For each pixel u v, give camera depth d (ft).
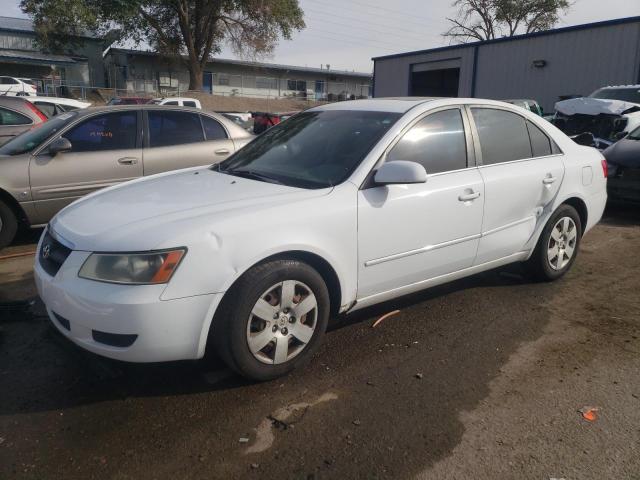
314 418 9.19
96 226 9.73
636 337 12.34
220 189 11.03
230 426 8.97
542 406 9.62
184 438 8.66
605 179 16.44
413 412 9.40
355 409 9.46
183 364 10.89
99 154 19.71
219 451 8.36
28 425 8.98
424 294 14.74
